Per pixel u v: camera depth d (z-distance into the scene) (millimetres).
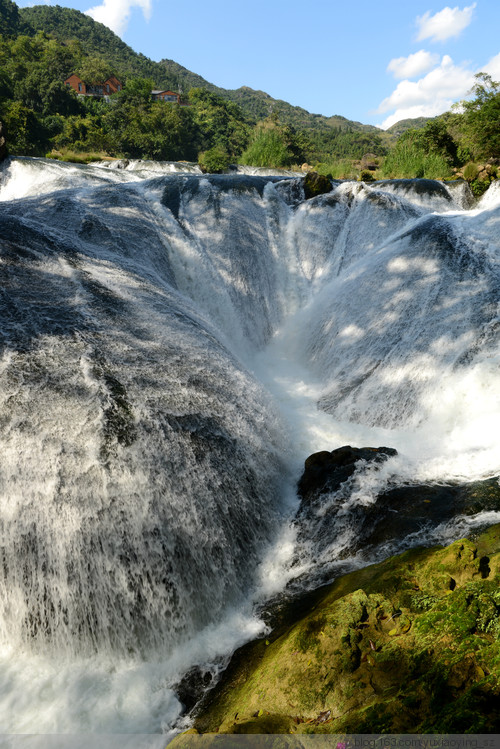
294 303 14961
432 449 8539
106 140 62281
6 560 5676
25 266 9289
